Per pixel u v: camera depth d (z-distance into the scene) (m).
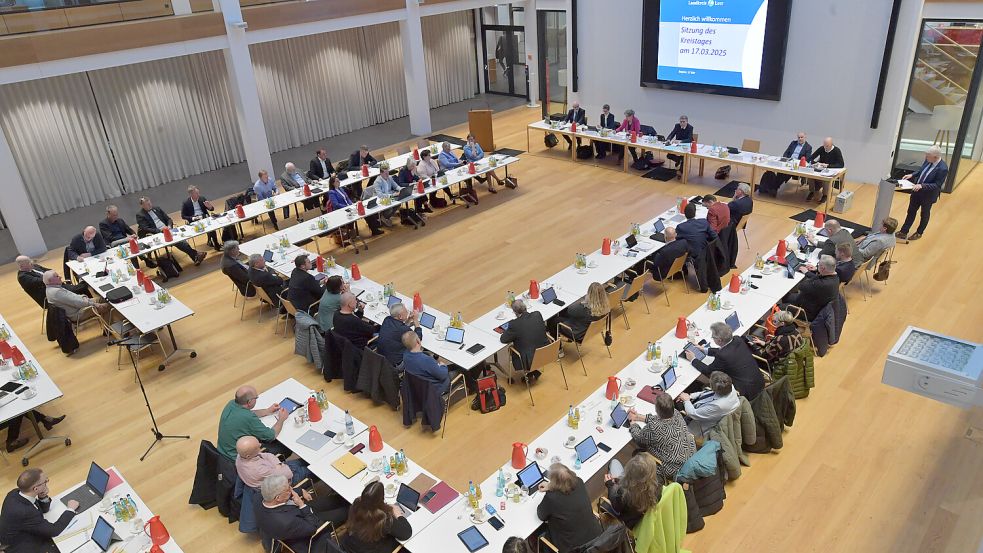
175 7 11.99
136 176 14.56
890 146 11.72
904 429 6.43
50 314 8.30
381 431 6.89
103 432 7.14
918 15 10.70
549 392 7.34
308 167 15.42
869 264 8.59
